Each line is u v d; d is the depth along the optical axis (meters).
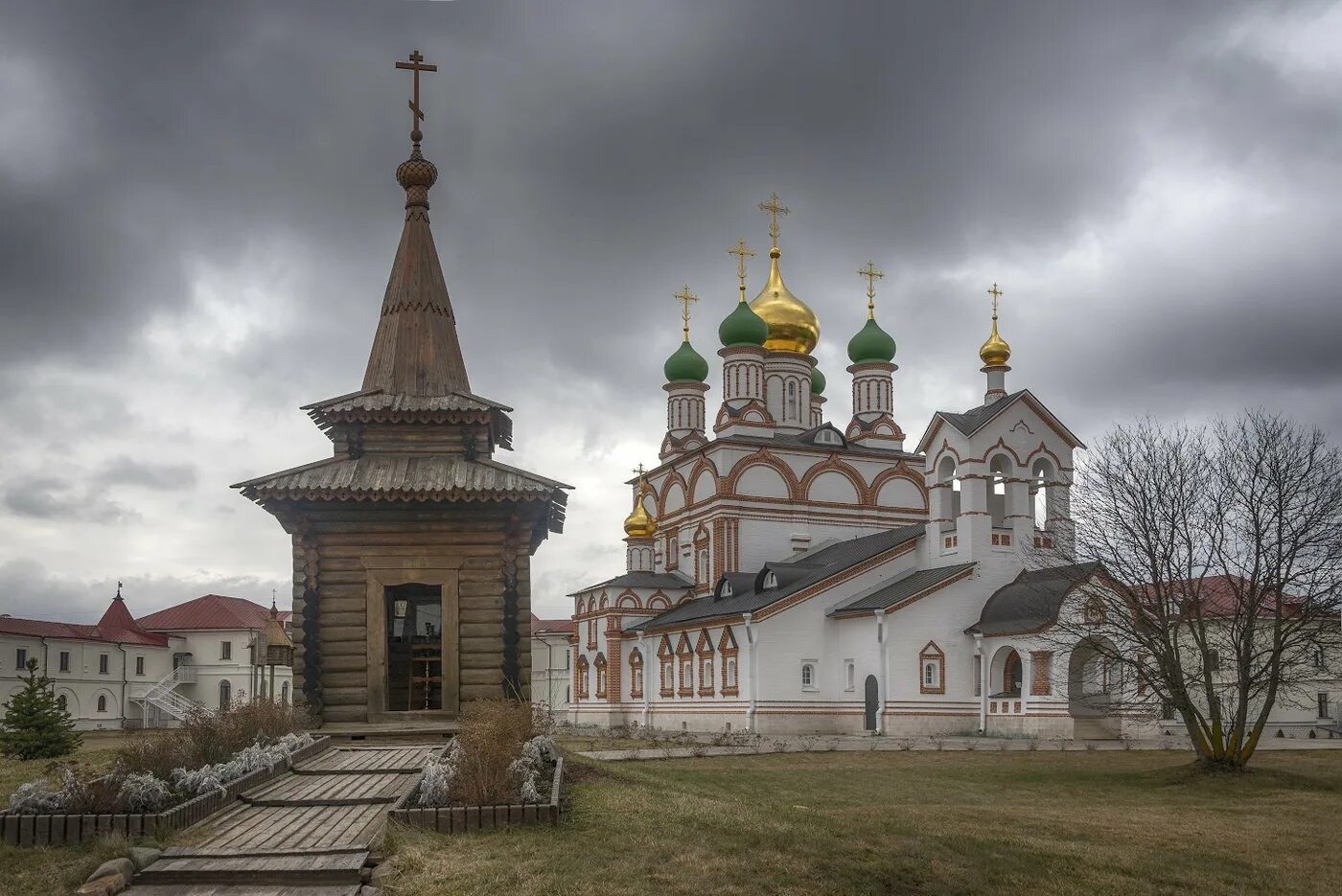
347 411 24.80
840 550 69.88
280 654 48.50
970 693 55.56
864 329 82.62
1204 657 33.72
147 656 80.31
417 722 23.30
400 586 24.77
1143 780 32.06
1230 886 17.34
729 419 76.94
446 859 13.50
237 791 16.34
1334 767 36.28
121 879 12.37
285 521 23.97
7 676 68.31
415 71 28.16
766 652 59.56
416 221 27.58
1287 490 33.62
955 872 16.44
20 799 14.17
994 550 56.88
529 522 24.06
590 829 15.52
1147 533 34.91
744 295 79.88
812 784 28.67
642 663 75.62
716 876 14.07
